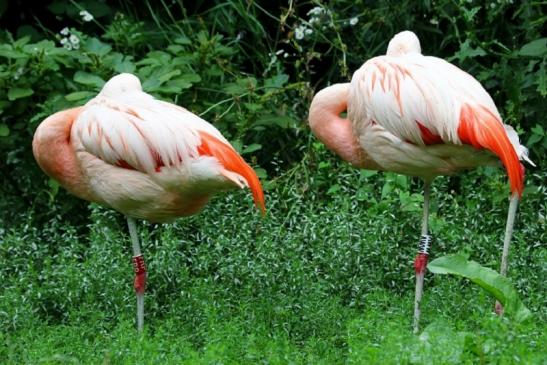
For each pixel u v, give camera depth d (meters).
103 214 10.86
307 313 8.95
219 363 7.05
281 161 11.88
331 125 9.53
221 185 8.48
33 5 14.32
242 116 12.09
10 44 12.36
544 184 11.59
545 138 11.46
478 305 8.45
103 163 8.85
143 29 13.69
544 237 10.47
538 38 12.16
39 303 9.66
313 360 7.65
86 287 9.70
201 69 12.69
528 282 9.41
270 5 14.41
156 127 8.58
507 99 12.45
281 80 12.67
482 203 11.11
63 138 9.14
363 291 9.70
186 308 9.24
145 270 9.19
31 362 7.82
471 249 10.25
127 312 9.48
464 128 8.28
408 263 10.11
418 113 8.49
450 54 13.25
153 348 7.66
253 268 9.74
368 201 11.02
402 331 7.02
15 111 11.99
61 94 12.11
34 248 10.52
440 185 11.14
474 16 12.55
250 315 8.94
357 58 13.41
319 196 11.69
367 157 9.45
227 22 13.83
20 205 12.30
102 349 8.21
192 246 10.79
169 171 8.59
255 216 10.70
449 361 6.71
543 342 6.95
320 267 10.12
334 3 13.46
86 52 12.12
